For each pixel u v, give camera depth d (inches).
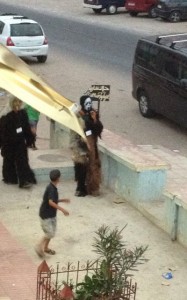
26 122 540.7
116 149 546.6
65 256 437.4
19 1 1984.5
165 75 799.1
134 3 1665.8
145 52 840.3
